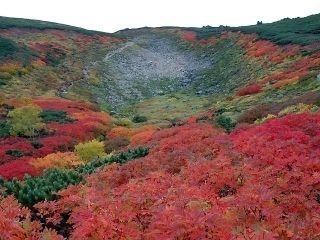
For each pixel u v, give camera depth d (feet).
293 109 89.97
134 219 27.43
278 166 35.06
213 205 26.55
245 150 45.14
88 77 237.66
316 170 34.37
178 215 22.91
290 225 23.89
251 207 24.73
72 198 33.88
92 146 91.20
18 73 205.16
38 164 77.71
